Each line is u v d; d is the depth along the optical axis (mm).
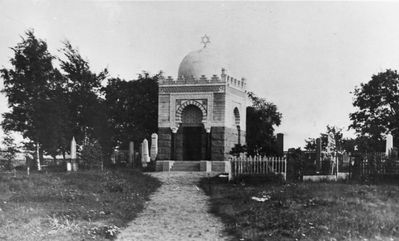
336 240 13969
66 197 22094
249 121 51062
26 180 26469
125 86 58438
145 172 38312
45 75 49938
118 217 18922
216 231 17219
